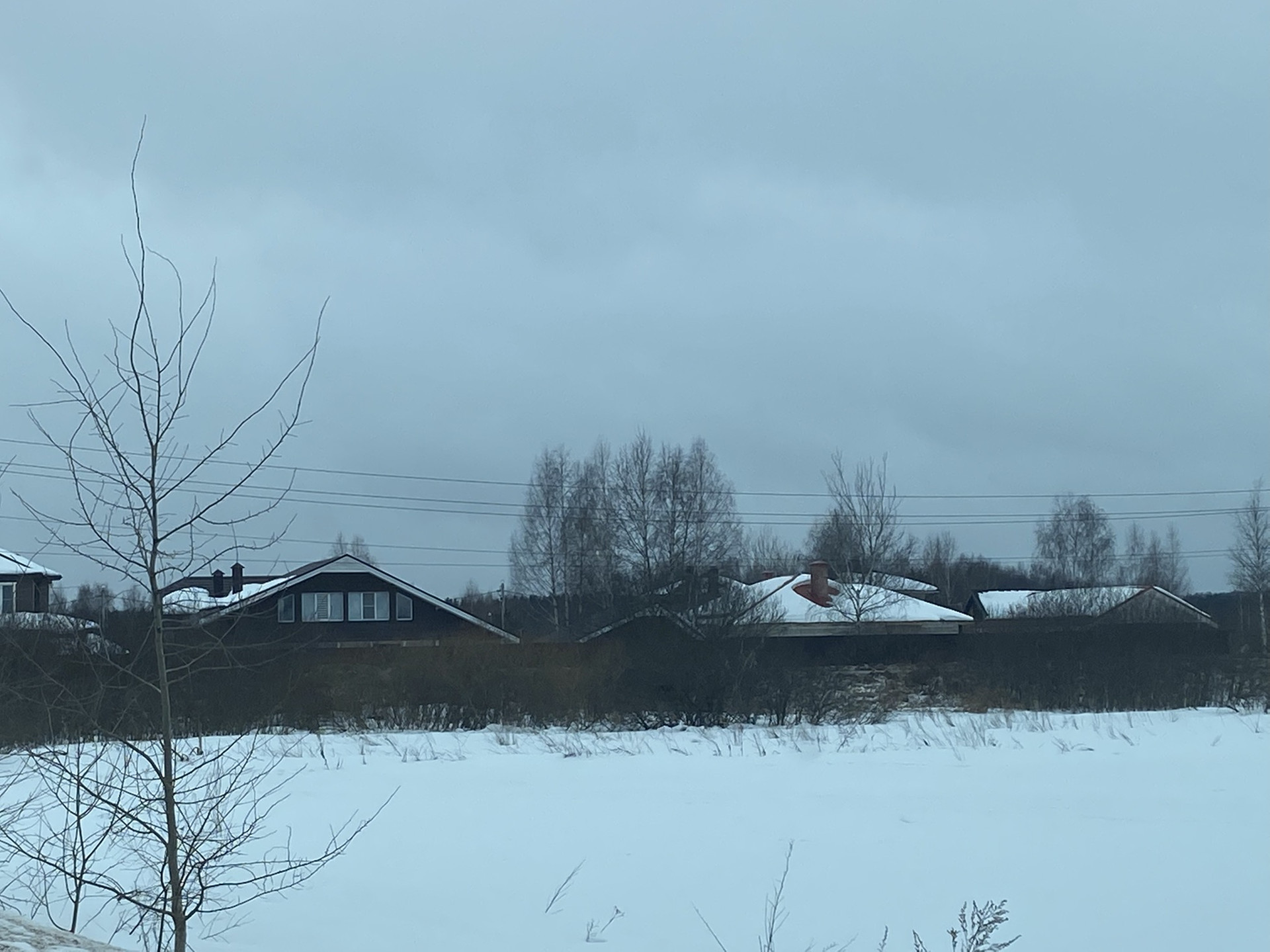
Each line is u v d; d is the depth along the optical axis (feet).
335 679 77.30
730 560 172.14
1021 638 92.38
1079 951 23.29
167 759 19.51
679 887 28.91
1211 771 49.44
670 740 67.72
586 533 172.86
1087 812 39.01
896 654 103.04
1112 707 86.79
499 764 55.36
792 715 79.77
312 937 24.36
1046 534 228.43
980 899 27.40
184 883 19.60
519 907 27.02
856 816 38.73
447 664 80.23
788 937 24.62
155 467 19.29
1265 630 166.91
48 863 20.36
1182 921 25.25
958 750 59.77
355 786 46.06
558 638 122.72
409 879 29.60
